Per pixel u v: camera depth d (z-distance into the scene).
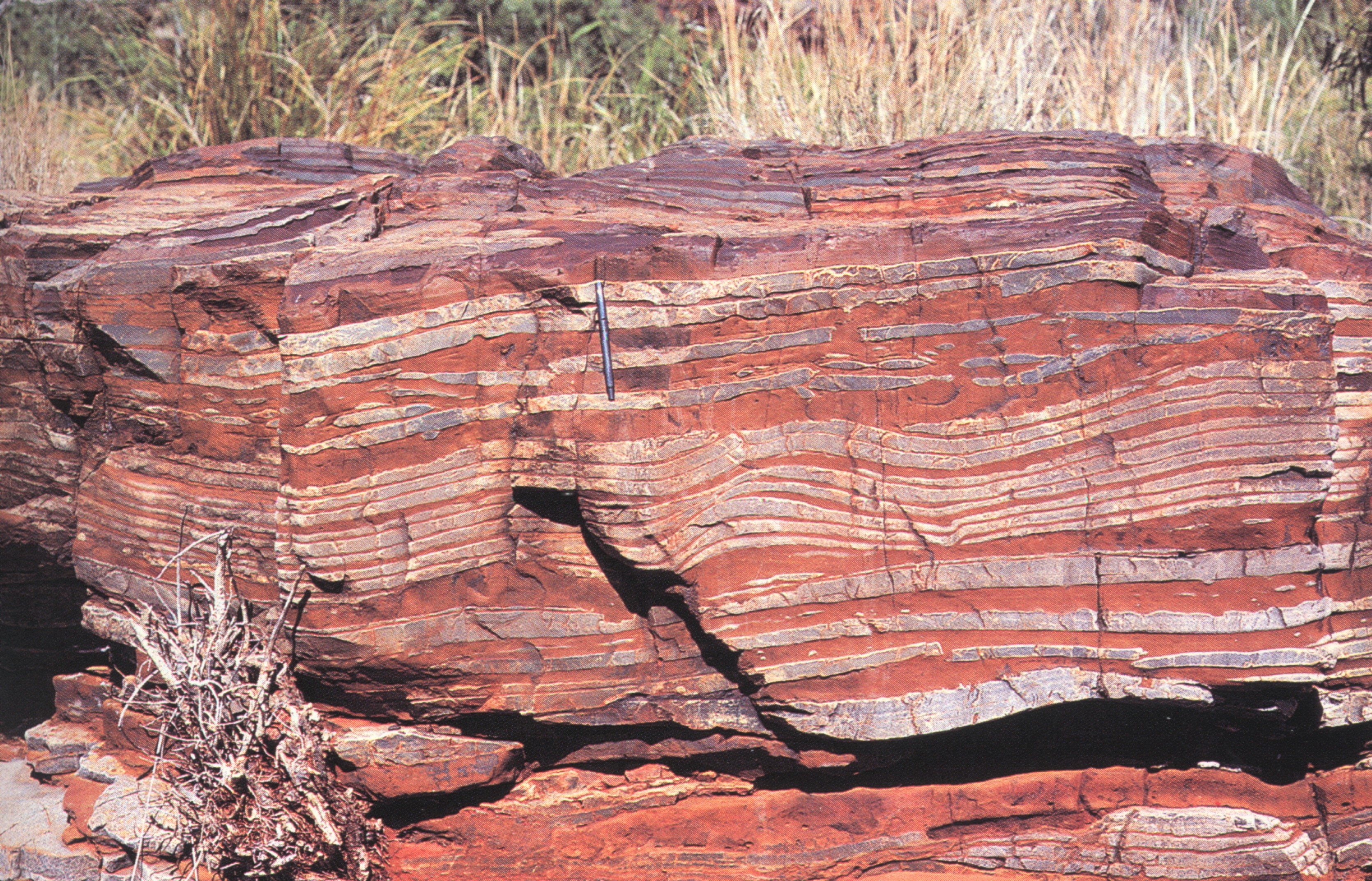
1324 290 2.77
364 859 2.80
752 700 2.73
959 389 2.59
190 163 3.91
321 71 6.46
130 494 2.99
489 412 2.60
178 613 2.74
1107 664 2.58
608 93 6.74
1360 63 5.50
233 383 2.83
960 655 2.62
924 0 5.72
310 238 2.91
